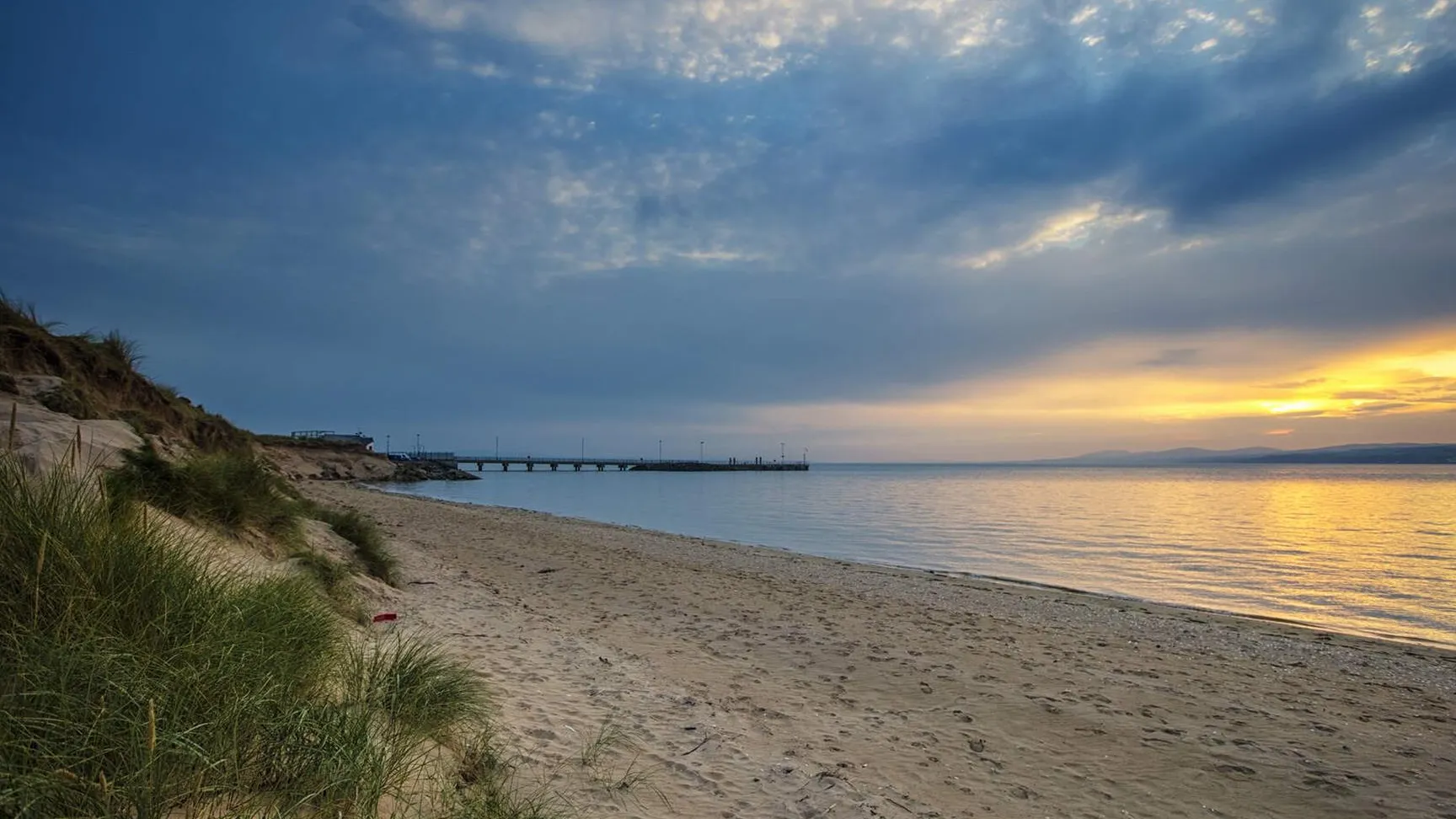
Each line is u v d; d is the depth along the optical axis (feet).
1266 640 39.93
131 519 12.62
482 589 43.06
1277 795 19.43
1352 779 20.52
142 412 40.73
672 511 159.33
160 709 9.10
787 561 69.67
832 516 144.05
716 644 33.58
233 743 9.50
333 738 10.75
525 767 15.40
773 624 38.70
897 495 226.79
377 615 27.53
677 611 41.47
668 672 27.27
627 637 33.45
